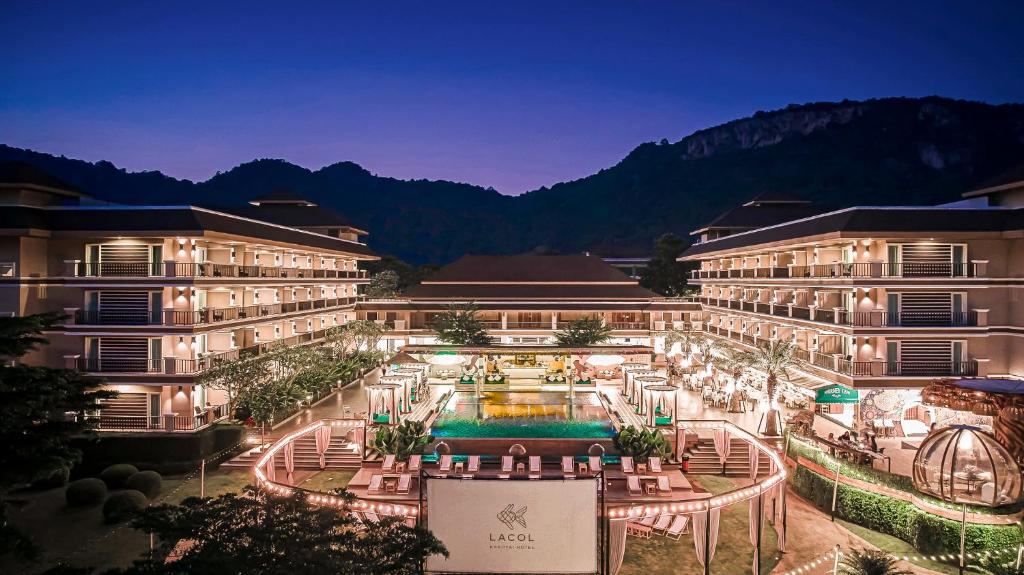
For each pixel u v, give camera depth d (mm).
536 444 35156
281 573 13031
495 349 45594
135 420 36938
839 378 39844
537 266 69375
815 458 30672
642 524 26969
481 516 19016
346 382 54844
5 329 17938
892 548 25516
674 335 57656
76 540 25938
